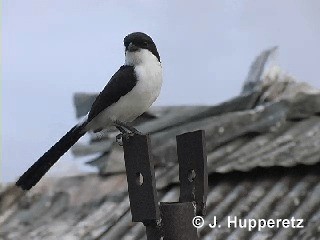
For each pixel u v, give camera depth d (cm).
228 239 979
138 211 586
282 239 944
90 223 1151
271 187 1080
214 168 1128
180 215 583
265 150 1159
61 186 1331
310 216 977
